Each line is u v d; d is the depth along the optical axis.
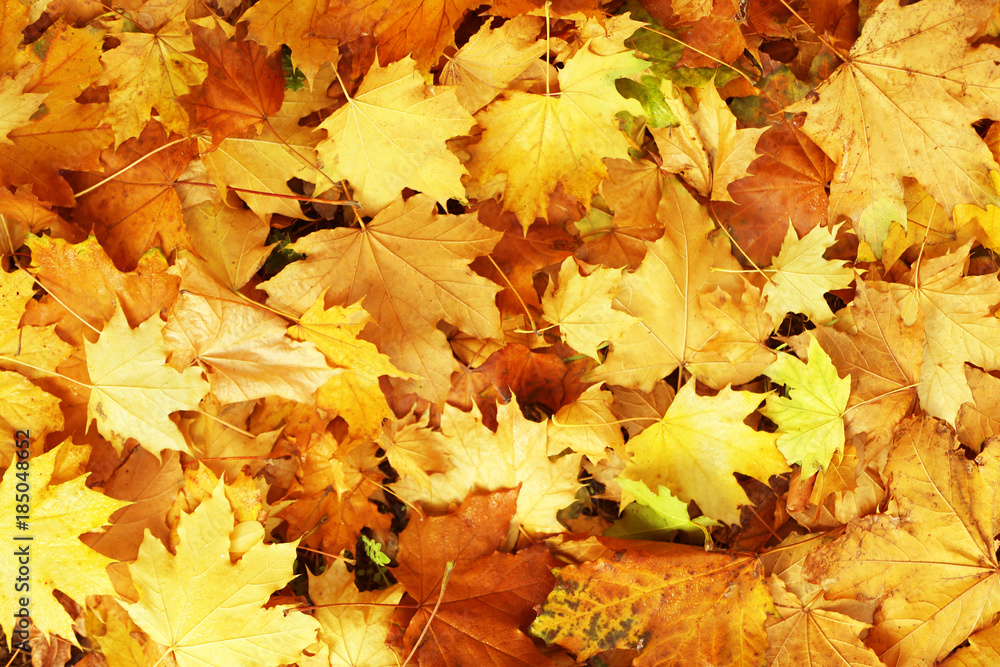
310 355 1.22
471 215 1.23
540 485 1.25
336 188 1.24
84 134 1.21
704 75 1.25
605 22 1.21
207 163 1.23
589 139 1.24
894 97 1.23
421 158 1.22
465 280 1.23
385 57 1.22
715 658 1.24
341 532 1.26
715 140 1.25
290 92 1.23
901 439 1.25
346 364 1.23
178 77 1.21
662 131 1.25
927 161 1.24
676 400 1.24
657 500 1.24
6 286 1.21
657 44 1.25
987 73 1.22
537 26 1.22
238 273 1.23
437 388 1.24
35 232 1.21
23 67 1.20
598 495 1.27
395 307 1.23
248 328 1.23
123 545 1.23
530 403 1.28
